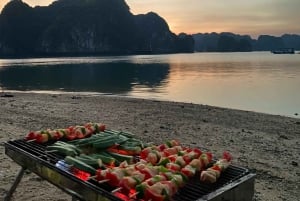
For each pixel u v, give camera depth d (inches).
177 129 528.4
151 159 173.9
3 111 650.2
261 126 594.6
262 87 1644.9
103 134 208.1
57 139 212.1
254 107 1028.5
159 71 2970.0
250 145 444.1
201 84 1801.2
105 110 708.0
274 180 313.3
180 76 2390.5
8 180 274.7
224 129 546.0
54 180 166.9
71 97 970.1
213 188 148.2
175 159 172.4
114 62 5300.2
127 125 547.5
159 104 848.9
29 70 3127.5
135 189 137.3
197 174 164.2
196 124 578.6
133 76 2359.7
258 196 271.3
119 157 180.9
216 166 159.5
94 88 1568.7
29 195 249.1
